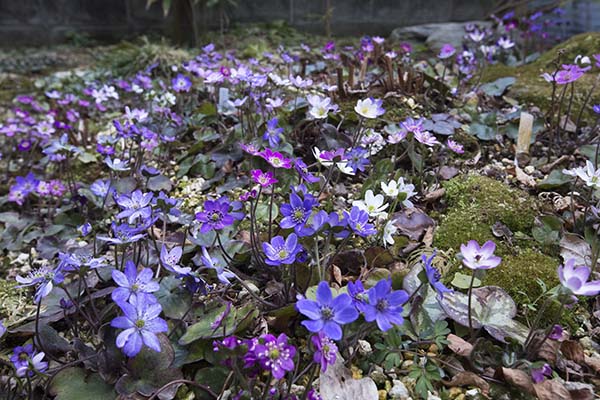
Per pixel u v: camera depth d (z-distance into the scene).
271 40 1.19
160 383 0.28
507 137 0.54
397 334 0.29
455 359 0.29
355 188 0.46
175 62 0.94
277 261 0.28
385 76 0.64
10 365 0.28
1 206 0.57
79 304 0.32
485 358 0.28
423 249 0.38
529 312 0.32
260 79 0.50
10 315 0.37
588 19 1.18
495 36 0.93
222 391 0.26
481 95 0.64
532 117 0.50
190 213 0.46
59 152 0.52
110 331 0.29
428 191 0.45
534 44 0.98
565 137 0.52
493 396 0.27
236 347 0.23
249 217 0.41
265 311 0.32
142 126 0.57
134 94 0.81
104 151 0.49
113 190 0.48
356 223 0.28
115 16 1.40
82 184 0.56
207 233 0.38
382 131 0.52
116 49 1.24
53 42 1.40
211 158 0.52
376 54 0.70
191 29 1.24
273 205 0.42
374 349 0.30
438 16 1.34
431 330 0.30
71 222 0.48
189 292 0.31
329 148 0.49
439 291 0.27
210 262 0.28
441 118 0.54
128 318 0.25
